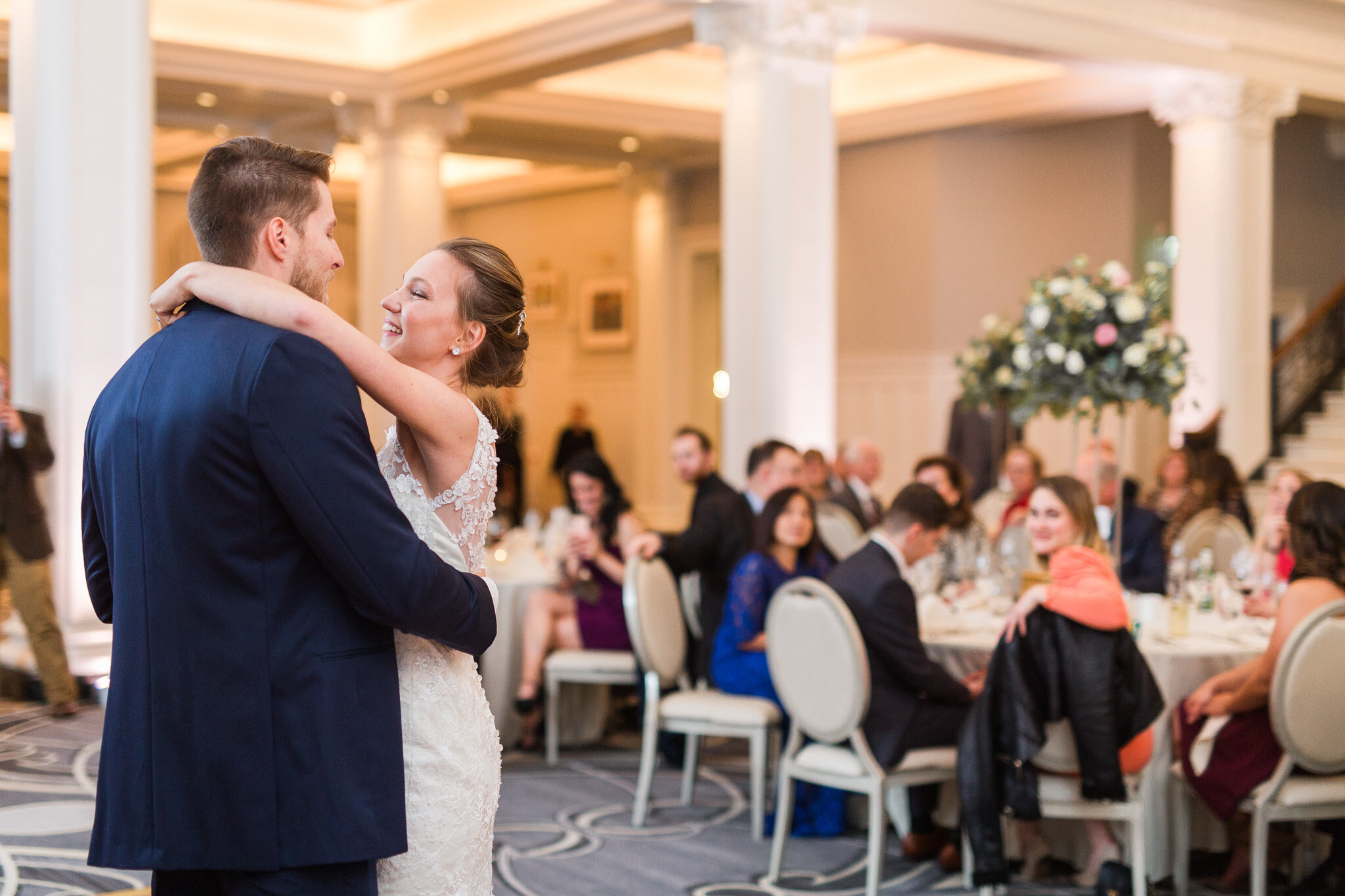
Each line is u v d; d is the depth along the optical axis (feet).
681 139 38.91
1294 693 11.30
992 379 22.26
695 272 43.73
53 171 17.89
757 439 24.45
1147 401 15.30
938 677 12.51
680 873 13.05
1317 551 11.79
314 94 32.71
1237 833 12.81
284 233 5.37
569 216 47.67
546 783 16.88
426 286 5.86
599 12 27.40
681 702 14.92
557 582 18.83
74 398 17.88
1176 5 28.89
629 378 45.47
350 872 5.11
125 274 18.25
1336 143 40.22
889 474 37.99
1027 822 13.07
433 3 32.17
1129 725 11.37
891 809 14.15
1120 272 15.17
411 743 5.49
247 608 5.00
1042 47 27.20
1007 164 37.14
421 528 5.65
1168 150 35.83
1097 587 11.29
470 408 5.74
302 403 4.91
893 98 36.70
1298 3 30.81
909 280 37.32
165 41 30.35
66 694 17.53
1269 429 34.42
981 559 17.21
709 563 16.76
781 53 24.11
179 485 4.98
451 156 46.24
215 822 4.98
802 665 12.65
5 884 11.03
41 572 17.33
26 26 18.30
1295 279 39.91
